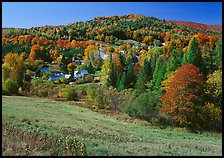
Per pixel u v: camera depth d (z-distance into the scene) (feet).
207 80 187.32
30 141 52.34
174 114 168.14
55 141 56.39
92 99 235.20
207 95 181.37
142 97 177.58
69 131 83.97
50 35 612.29
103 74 398.62
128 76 289.74
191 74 177.17
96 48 547.90
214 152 74.33
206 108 167.53
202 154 67.36
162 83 222.07
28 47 445.78
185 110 166.20
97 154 52.29
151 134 124.06
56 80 337.72
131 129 134.31
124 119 168.86
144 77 262.88
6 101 170.19
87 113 177.37
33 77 330.54
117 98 208.85
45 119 114.62
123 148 63.41
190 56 230.07
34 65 393.70
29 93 241.55
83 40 634.02
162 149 69.10
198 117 166.61
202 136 142.92
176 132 148.87
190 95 170.50
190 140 117.60
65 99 237.04
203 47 266.36
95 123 135.64
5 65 241.35
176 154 62.64
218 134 150.92
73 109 185.47
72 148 51.93
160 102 173.99
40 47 448.65
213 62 229.66
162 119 167.22
